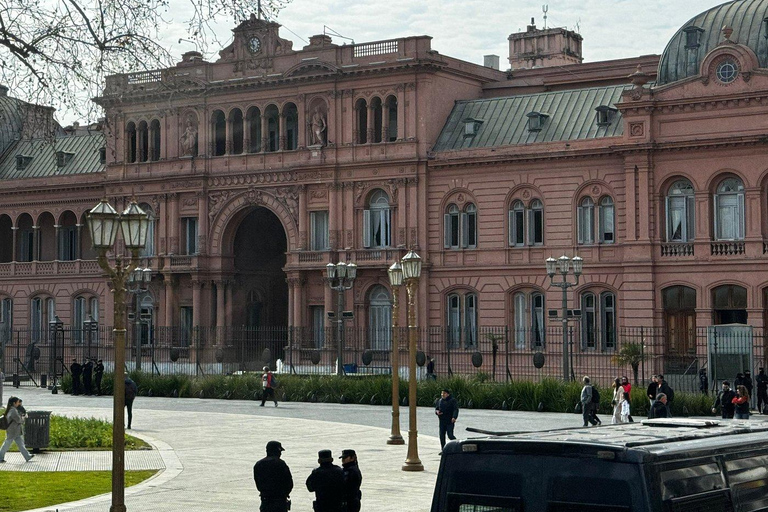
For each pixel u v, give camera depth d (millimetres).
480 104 83438
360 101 83562
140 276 74750
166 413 56969
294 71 84562
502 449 15156
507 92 88125
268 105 86875
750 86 70188
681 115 72625
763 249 70250
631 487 14188
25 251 103500
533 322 78312
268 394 61938
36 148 104188
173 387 69875
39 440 38688
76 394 71438
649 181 73500
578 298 76500
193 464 36781
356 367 77438
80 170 99812
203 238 89000
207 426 49906
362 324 82812
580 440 14992
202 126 89312
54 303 99375
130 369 84875
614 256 75188
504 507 15016
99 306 96000
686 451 14852
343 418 54688
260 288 92938
